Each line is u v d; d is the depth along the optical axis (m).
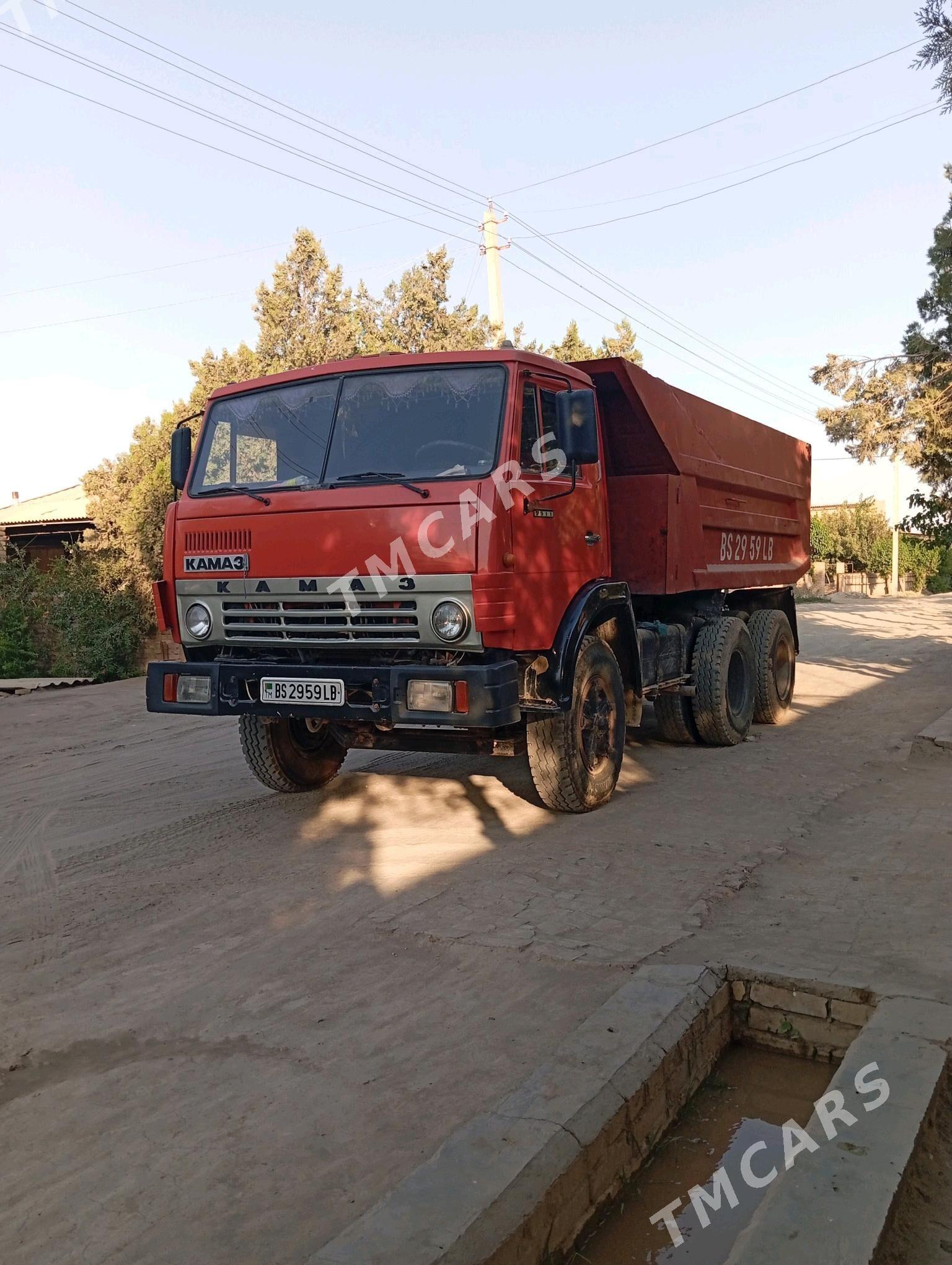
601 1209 2.83
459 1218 2.42
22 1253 2.56
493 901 4.92
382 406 5.89
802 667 15.34
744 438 9.63
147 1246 2.57
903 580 52.69
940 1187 2.68
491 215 19.80
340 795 7.30
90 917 5.02
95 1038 3.72
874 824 6.11
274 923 4.79
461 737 6.41
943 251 14.56
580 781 6.34
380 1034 3.64
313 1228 2.60
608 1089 3.00
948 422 14.50
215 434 6.33
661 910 4.68
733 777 7.59
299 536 5.72
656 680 7.93
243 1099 3.25
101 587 19.97
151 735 11.06
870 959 3.94
